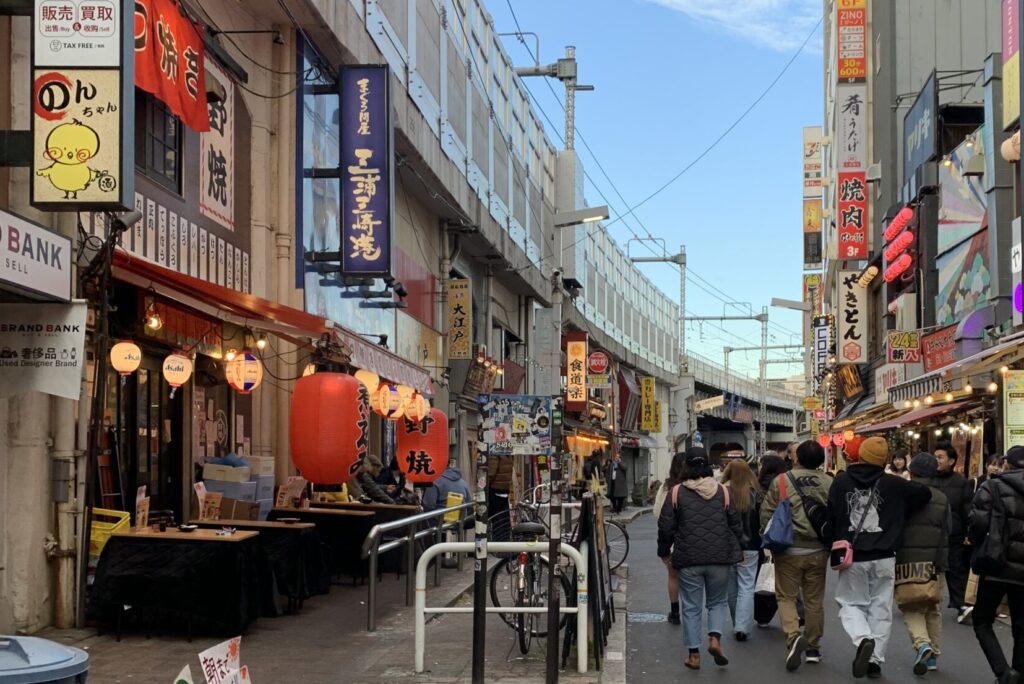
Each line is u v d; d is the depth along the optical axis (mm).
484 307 31297
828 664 9203
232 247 13945
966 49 32125
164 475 12812
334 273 17422
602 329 50531
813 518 8953
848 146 32875
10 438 9125
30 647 3822
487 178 28656
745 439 104312
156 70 10062
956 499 11406
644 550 22422
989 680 8477
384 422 22719
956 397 19047
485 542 8117
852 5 32969
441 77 23172
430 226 25484
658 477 71250
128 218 9711
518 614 9109
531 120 37000
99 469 10703
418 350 24047
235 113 14164
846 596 8609
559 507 8273
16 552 9086
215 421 14102
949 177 23172
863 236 32750
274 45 15305
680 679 8586
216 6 13508
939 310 23906
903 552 8703
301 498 14539
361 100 16000
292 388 15469
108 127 7996
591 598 8969
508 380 33531
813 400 53906
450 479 17000
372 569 10359
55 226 9516
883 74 33906
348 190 15922
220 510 12156
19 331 7949
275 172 15328
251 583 9836
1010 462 8305
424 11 21688
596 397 48156
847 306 33219
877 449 8469
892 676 8641
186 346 12805
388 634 10156
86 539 9617
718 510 8930
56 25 8039
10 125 9055
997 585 7898
